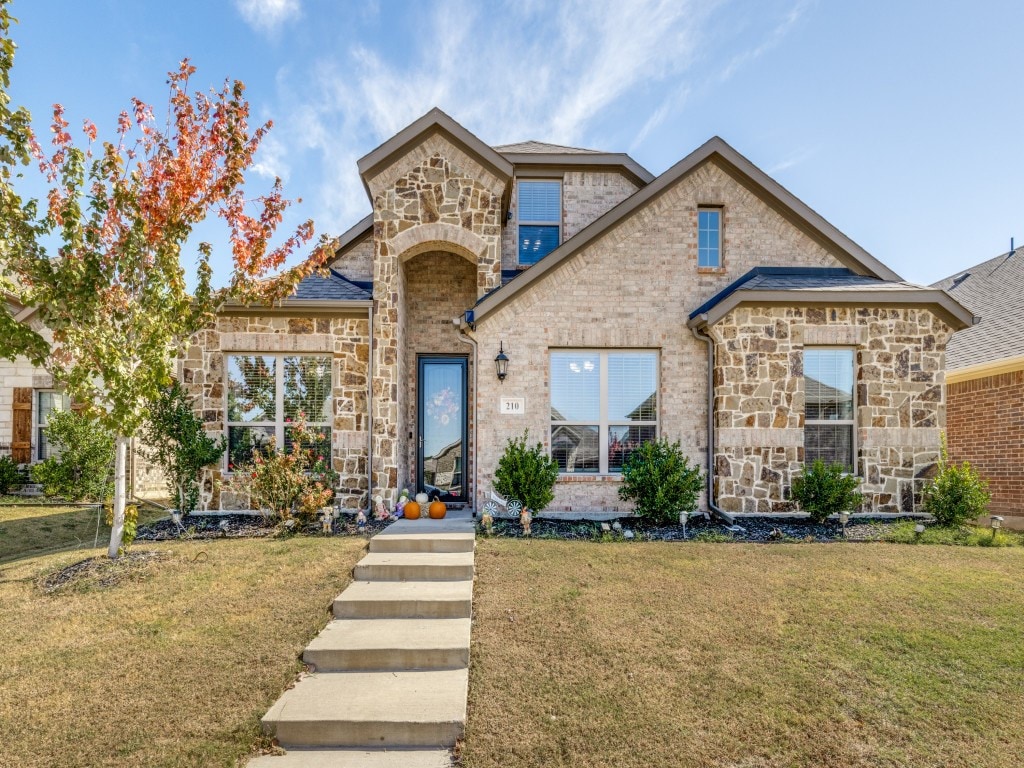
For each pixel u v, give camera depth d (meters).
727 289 10.12
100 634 4.83
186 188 6.74
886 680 4.11
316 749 3.56
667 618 5.17
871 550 7.40
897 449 9.57
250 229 7.59
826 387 9.77
